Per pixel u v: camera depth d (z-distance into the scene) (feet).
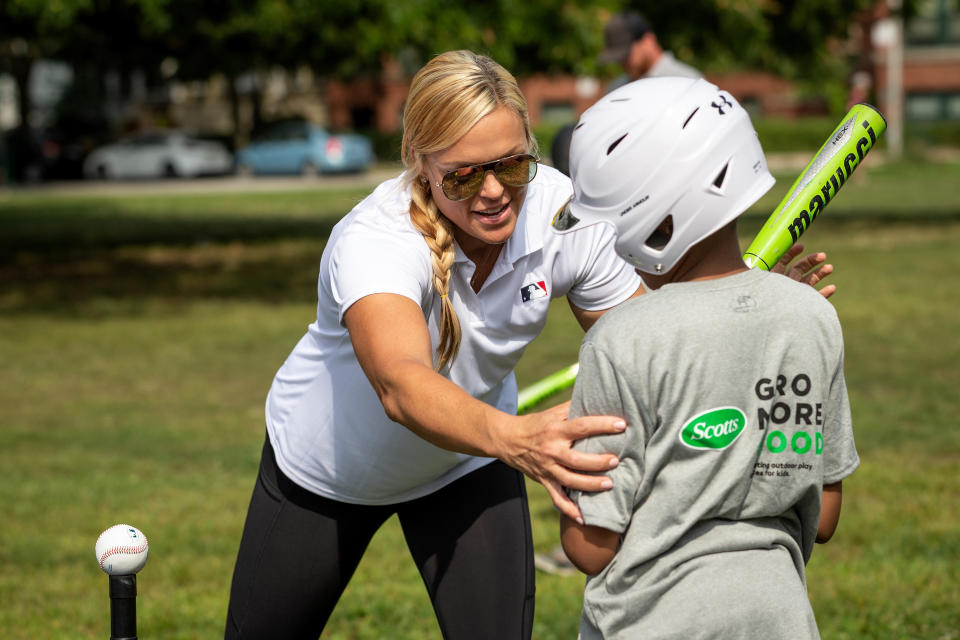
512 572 8.43
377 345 6.93
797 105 133.39
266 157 108.17
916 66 132.16
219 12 44.42
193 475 20.03
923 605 13.20
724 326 5.87
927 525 16.26
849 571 14.49
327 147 106.11
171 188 99.60
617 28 19.86
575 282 8.70
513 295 8.23
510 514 8.63
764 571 5.91
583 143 6.31
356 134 123.13
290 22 44.37
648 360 5.81
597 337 5.98
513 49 45.68
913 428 21.93
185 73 52.70
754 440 5.89
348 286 7.31
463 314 8.08
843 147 7.52
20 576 15.23
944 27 131.13
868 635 12.46
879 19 107.34
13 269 50.26
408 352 6.84
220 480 19.72
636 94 6.20
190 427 23.50
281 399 8.86
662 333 5.84
